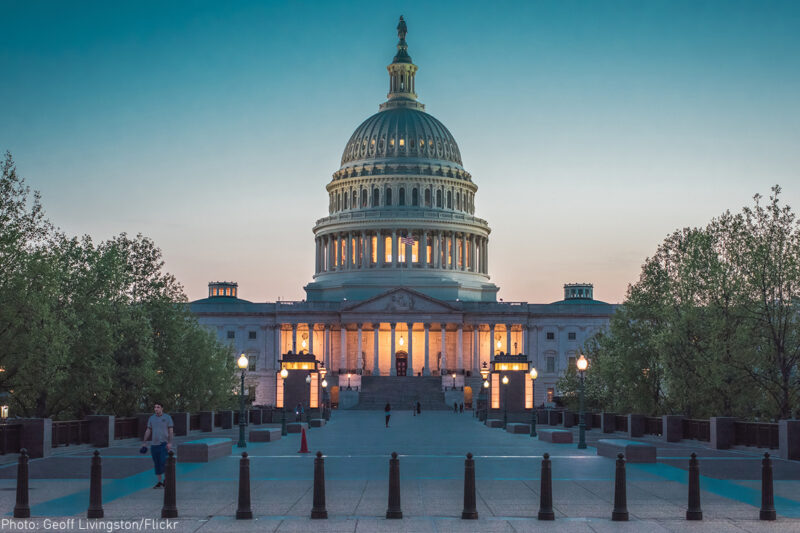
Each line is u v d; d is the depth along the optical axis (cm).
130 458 4103
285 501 2670
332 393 16975
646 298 7600
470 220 19612
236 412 8225
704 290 6400
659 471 3500
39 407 5931
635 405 7494
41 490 2912
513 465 3762
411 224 19150
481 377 17025
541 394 17512
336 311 17575
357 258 19500
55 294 5581
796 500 2722
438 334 18162
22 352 5216
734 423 4762
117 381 6600
